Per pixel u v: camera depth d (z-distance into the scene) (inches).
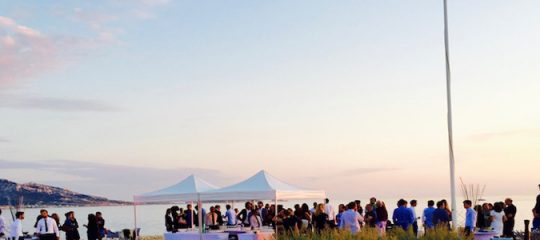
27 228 2477.9
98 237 1009.5
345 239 657.6
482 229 811.4
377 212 879.7
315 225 800.9
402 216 828.6
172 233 976.9
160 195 981.2
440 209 798.5
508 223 823.1
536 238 805.9
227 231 948.0
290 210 873.5
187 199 956.6
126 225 2669.8
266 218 1030.4
